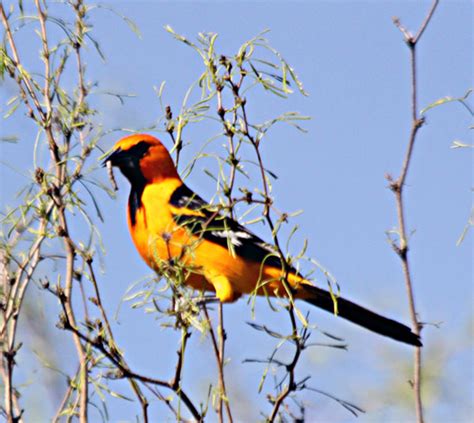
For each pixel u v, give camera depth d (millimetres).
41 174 9883
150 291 9422
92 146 10336
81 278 9797
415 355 10398
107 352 9273
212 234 12039
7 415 9438
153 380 9445
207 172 9859
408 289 10578
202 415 9547
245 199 9422
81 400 9344
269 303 9352
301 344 9297
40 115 10195
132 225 12320
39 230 9867
